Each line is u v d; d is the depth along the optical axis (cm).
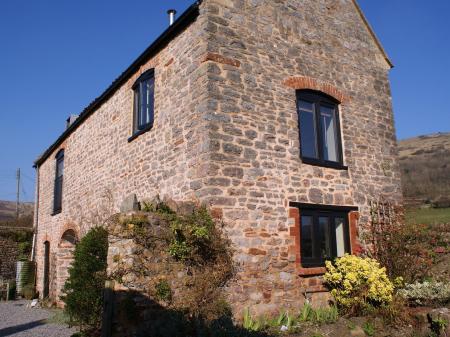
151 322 572
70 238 1418
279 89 833
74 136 1398
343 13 1030
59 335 818
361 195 930
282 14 888
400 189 1024
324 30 967
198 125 739
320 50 942
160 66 898
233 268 689
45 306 1328
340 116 951
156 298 586
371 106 1020
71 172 1389
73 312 775
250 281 706
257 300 708
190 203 700
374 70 1059
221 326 577
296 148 829
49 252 1596
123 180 1002
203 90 736
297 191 809
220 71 752
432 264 955
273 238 752
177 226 622
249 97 779
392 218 976
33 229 1858
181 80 812
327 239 856
